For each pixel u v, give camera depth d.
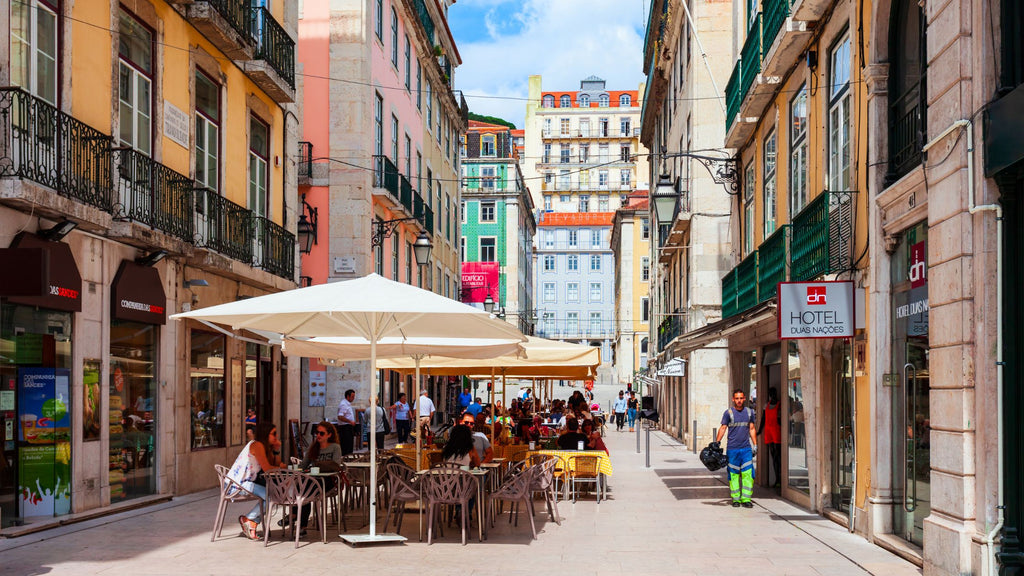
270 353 20.08
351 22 26.50
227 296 17.38
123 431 13.60
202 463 16.16
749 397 18.88
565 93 113.56
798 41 13.26
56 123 11.41
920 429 9.36
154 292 14.21
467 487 10.54
